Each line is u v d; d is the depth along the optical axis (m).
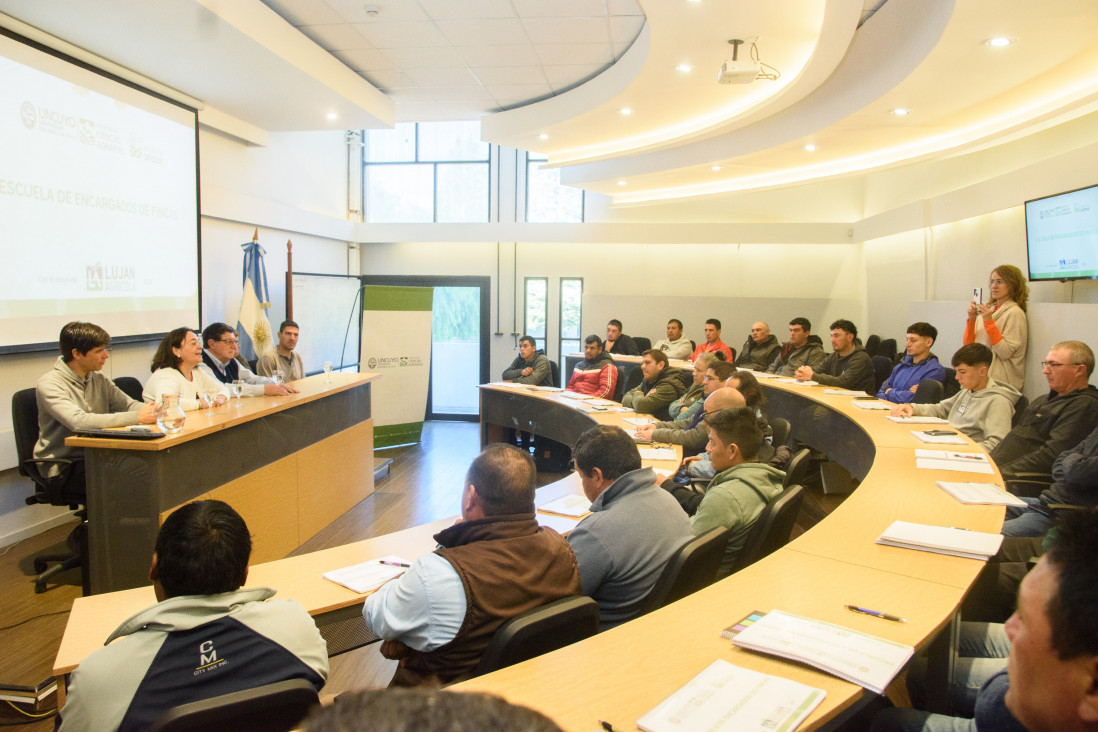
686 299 9.20
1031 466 3.17
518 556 1.56
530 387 6.12
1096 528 0.83
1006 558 2.41
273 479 3.89
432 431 8.45
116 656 1.25
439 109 6.78
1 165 3.78
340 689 2.69
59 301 4.19
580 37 4.89
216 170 6.07
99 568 2.91
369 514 4.93
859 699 1.15
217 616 1.33
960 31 3.23
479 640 1.47
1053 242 4.70
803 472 3.24
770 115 5.17
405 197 9.29
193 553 1.35
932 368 4.92
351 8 4.48
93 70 4.40
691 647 1.32
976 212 5.83
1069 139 4.87
